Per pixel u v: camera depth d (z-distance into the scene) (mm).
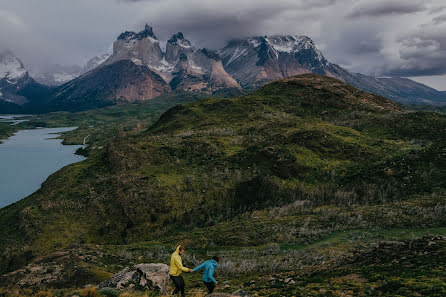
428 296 16516
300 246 54406
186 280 36250
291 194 98938
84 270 35469
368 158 118625
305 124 169625
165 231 89562
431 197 79312
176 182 107750
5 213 107000
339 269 29031
